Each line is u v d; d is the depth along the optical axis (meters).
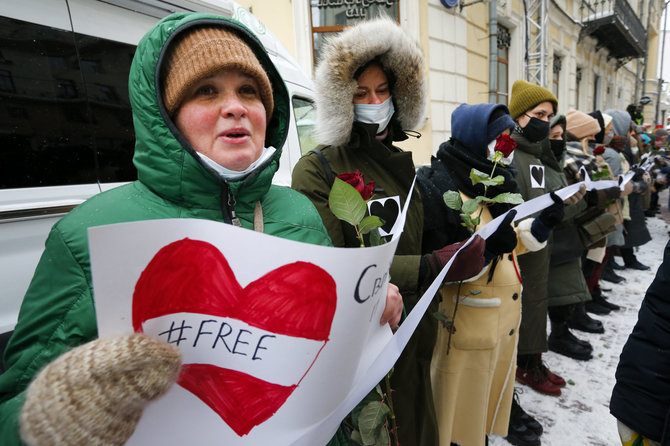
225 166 0.61
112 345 0.38
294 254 0.48
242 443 0.50
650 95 21.45
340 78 1.12
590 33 10.73
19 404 0.45
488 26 6.22
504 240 1.13
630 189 2.49
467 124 1.38
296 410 0.52
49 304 0.51
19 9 1.17
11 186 1.14
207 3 1.63
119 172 1.43
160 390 0.39
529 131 2.00
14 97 1.16
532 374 2.15
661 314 0.91
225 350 0.48
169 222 0.43
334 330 0.52
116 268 0.41
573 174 2.46
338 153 1.17
